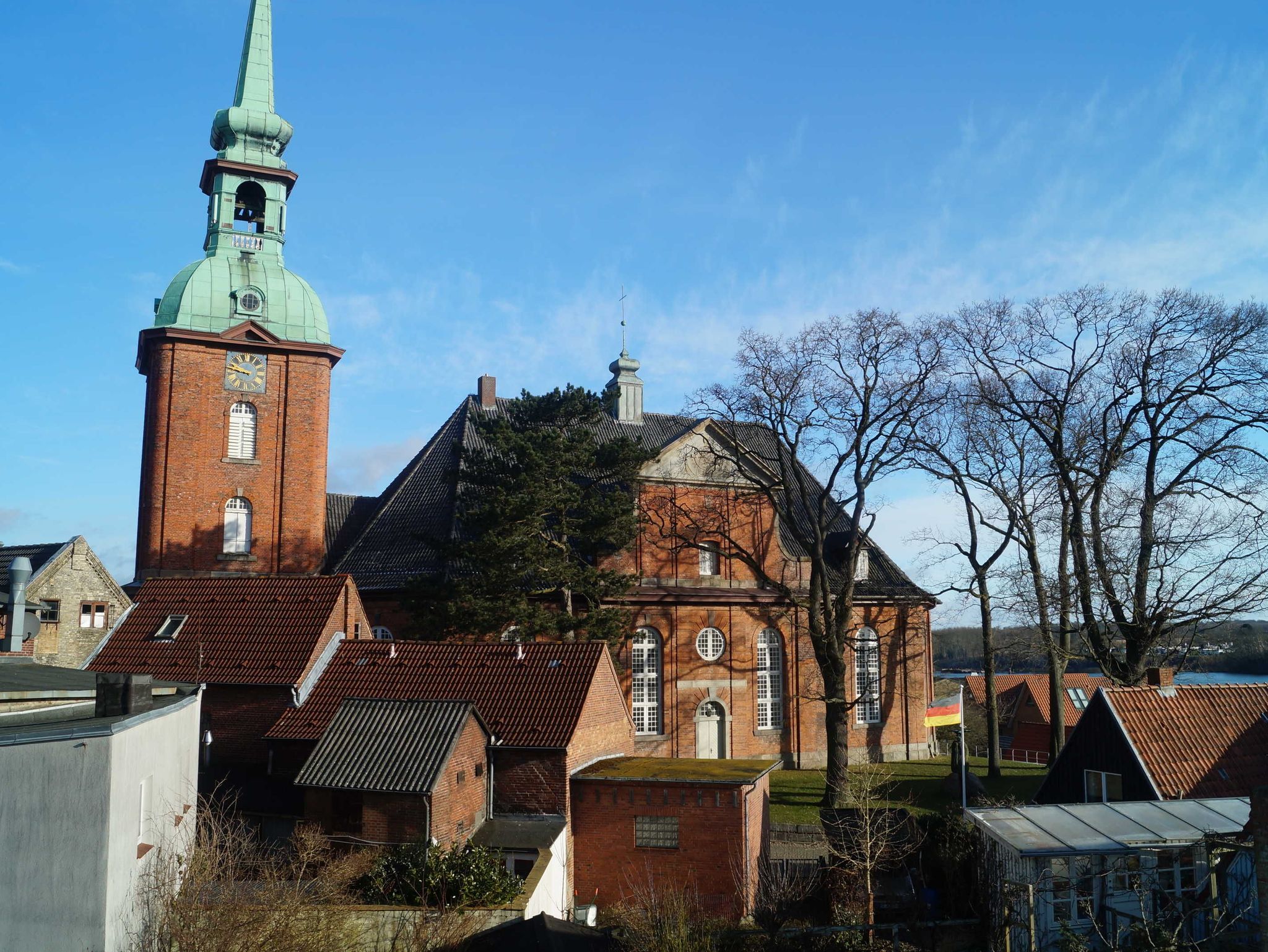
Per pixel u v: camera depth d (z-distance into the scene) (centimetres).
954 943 2434
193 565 4725
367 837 2752
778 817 3988
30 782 1681
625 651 4853
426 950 2180
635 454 4331
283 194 5194
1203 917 2244
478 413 5353
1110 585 4116
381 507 5131
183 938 1878
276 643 3591
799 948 2378
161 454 4741
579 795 3167
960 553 4956
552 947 2100
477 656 3497
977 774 4903
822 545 4438
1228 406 4025
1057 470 4388
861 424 4344
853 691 5428
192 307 4862
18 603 3241
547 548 4234
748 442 5625
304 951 1977
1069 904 2319
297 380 5009
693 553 5119
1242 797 2836
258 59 5156
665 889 2719
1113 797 3020
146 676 1995
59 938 1661
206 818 2541
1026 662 5656
